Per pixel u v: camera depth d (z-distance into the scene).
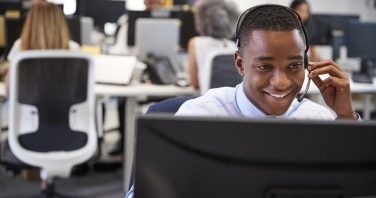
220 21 3.29
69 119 2.72
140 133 0.81
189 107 1.23
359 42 4.21
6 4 4.30
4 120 4.19
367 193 0.84
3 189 3.57
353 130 0.82
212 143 0.81
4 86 3.25
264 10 1.07
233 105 1.21
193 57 3.35
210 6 3.31
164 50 3.96
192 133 0.81
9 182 3.73
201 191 0.82
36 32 2.85
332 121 0.82
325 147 0.82
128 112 3.41
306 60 1.14
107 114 5.47
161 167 0.82
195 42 3.34
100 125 4.46
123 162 3.89
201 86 3.25
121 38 4.45
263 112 1.13
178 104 1.52
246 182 0.82
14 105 2.63
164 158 0.81
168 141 0.81
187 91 3.38
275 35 1.02
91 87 2.73
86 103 2.74
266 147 0.82
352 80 3.81
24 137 2.68
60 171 2.71
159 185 0.82
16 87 2.62
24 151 2.66
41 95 2.65
